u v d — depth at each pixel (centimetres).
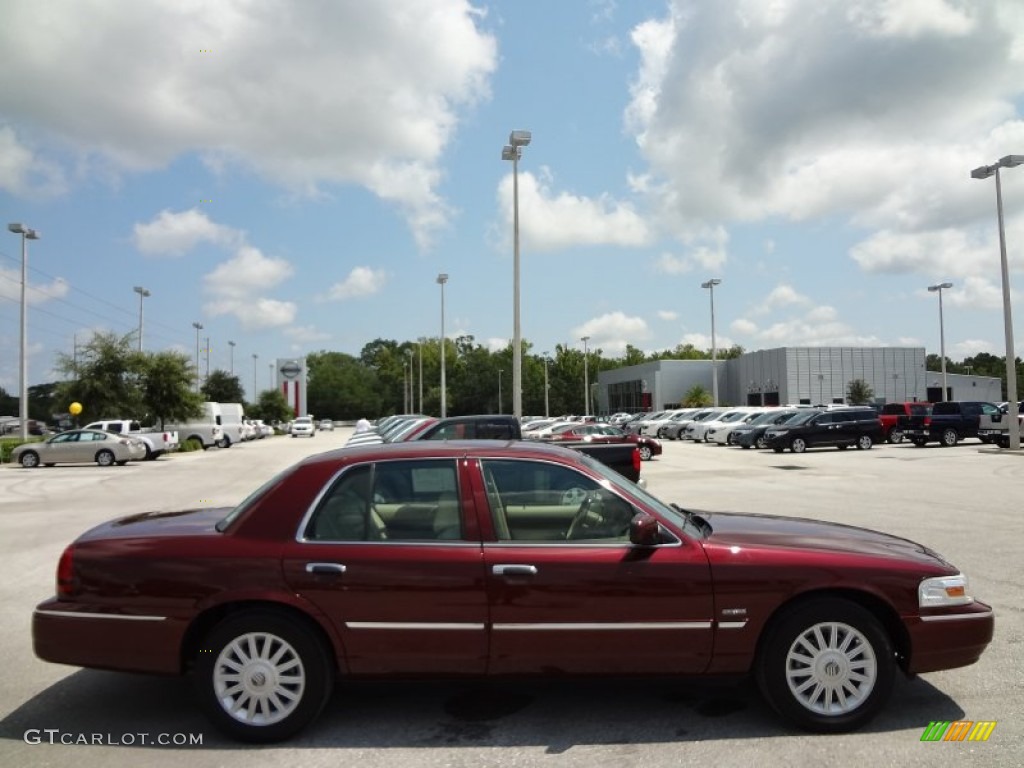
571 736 429
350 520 439
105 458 2988
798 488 1725
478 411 11219
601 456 1291
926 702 472
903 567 440
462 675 425
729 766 390
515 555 426
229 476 2402
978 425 3067
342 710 470
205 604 424
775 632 429
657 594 422
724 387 7912
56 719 464
